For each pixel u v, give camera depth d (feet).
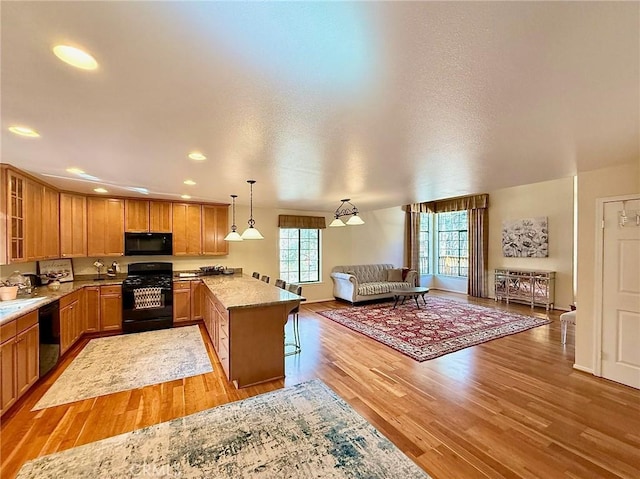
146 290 15.84
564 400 9.05
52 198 13.57
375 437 7.36
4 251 9.90
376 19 3.37
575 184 20.39
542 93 5.13
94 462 6.54
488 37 3.67
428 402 8.96
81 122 6.31
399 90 5.02
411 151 8.41
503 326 16.87
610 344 10.38
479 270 25.85
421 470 6.28
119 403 8.96
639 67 4.32
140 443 7.17
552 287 20.97
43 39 3.62
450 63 4.24
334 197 16.97
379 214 27.48
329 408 8.65
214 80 4.67
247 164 9.76
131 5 3.10
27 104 5.44
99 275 16.83
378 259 27.45
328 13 3.27
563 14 3.29
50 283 14.47
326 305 22.76
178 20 3.34
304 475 6.16
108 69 4.32
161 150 8.27
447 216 30.04
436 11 3.25
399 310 20.88
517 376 10.69
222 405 8.86
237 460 6.59
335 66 4.32
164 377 10.63
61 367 11.37
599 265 10.64
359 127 6.66
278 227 22.31
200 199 17.88
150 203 17.19
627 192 9.96
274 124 6.47
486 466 6.39
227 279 16.93
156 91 5.00
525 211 23.13
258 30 3.52
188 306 16.93
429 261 30.83
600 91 5.04
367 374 10.89
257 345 10.37
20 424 7.93
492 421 8.00
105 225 16.12
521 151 8.41
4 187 9.87
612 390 9.67
